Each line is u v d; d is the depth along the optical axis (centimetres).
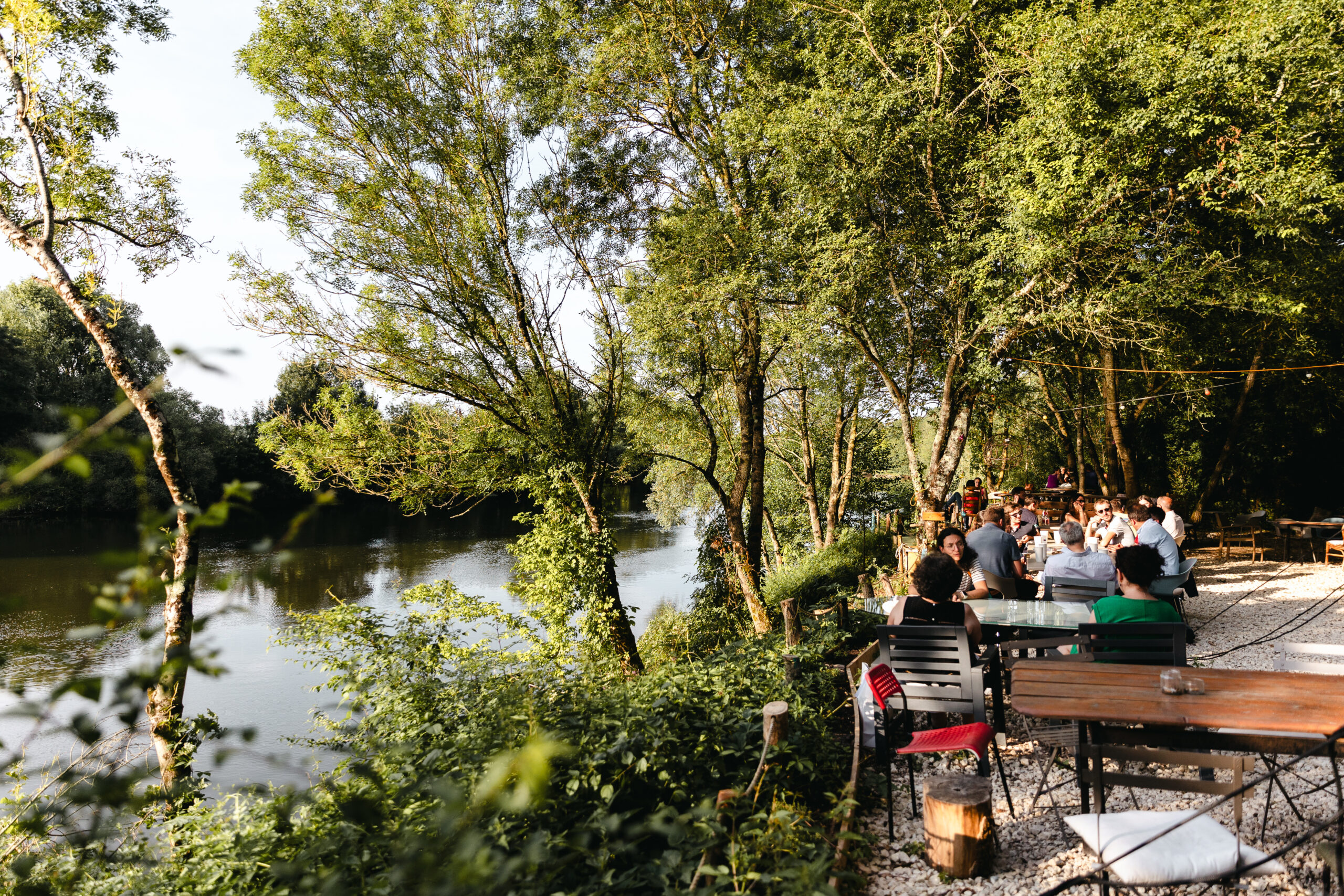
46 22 1016
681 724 479
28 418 4166
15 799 369
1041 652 640
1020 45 1325
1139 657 483
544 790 135
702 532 2889
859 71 1465
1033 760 546
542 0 1678
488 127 1616
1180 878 303
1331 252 1686
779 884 317
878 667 475
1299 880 370
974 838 393
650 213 1870
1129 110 1135
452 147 1570
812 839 388
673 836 331
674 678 594
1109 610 524
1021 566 838
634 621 1670
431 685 683
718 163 1733
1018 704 383
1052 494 2448
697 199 1745
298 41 1458
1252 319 1766
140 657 143
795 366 2209
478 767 393
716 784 448
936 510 1521
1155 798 469
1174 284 1211
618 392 1780
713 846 337
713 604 2006
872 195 1433
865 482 3512
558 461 1645
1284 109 1142
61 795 192
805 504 3434
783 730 443
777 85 1534
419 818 326
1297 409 2222
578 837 325
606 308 1803
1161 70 1138
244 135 1477
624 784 413
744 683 597
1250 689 393
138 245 1200
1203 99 1138
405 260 1513
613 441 1838
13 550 4172
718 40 1727
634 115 1855
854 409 2909
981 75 1449
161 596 144
